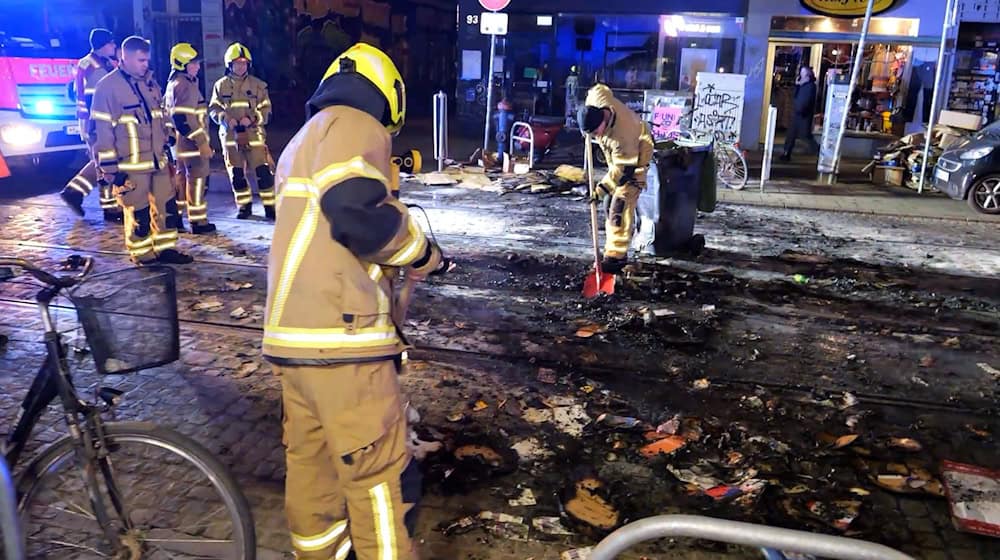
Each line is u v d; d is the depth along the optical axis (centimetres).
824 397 493
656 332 593
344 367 238
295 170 239
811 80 1567
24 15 1320
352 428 241
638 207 830
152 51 2072
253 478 376
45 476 260
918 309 671
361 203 225
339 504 270
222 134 900
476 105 1884
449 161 1361
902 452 425
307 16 2338
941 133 1283
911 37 1680
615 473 394
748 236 926
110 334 263
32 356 512
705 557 328
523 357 541
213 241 824
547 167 1407
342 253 238
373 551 250
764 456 417
